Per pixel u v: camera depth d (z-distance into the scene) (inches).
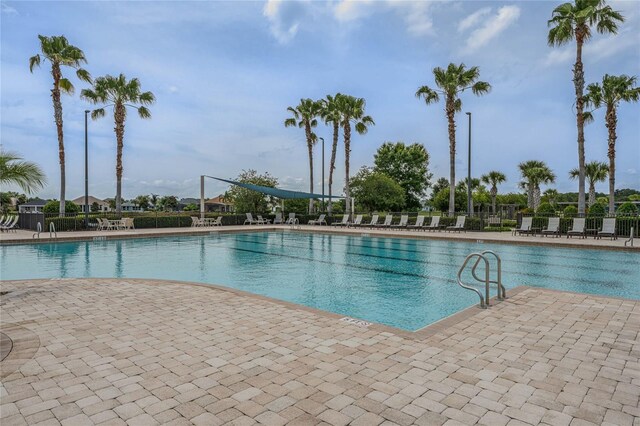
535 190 1428.4
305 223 1064.2
